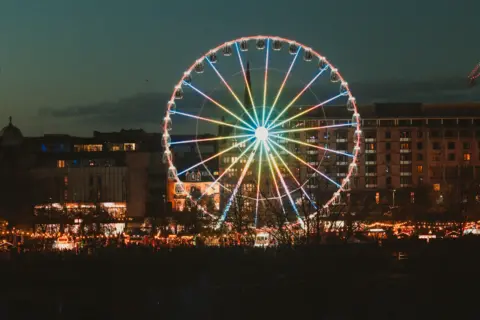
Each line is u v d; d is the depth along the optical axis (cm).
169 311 14888
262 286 15875
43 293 16500
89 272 17650
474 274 16362
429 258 17625
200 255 18025
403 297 15000
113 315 14838
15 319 14888
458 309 14312
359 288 15488
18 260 18075
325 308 14588
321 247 17850
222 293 15625
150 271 17600
